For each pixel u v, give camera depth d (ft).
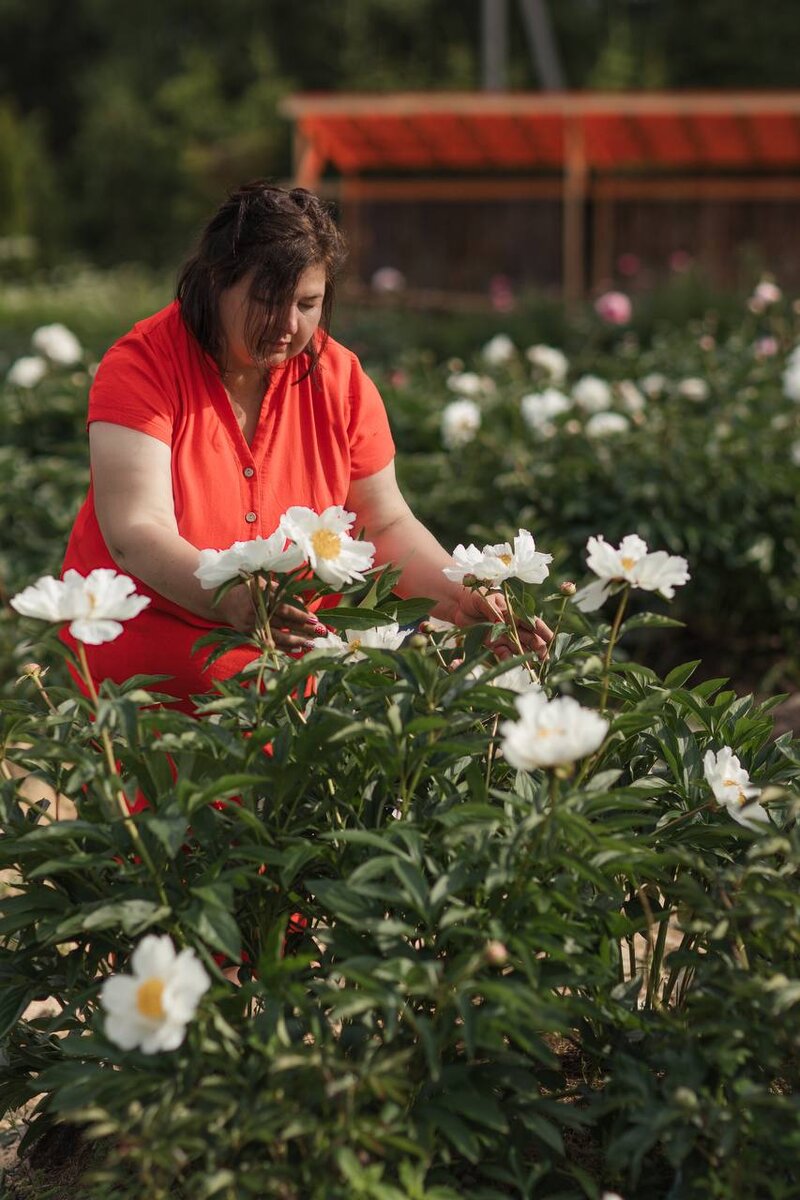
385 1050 6.37
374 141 57.77
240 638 7.21
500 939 6.28
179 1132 5.87
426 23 102.58
